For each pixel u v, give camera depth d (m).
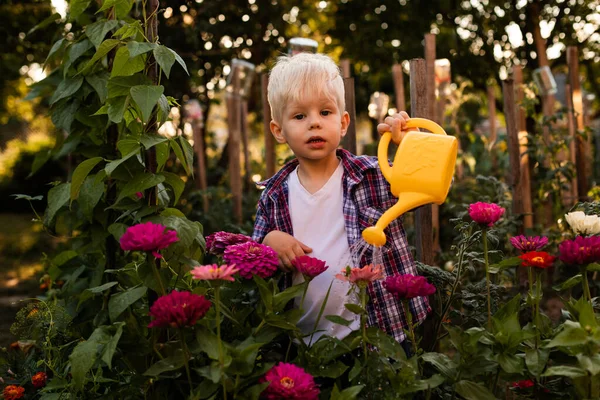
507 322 1.36
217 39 4.77
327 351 1.38
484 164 4.57
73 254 2.21
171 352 1.43
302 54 1.68
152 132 1.62
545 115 3.46
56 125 2.05
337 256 1.62
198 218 3.84
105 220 2.02
